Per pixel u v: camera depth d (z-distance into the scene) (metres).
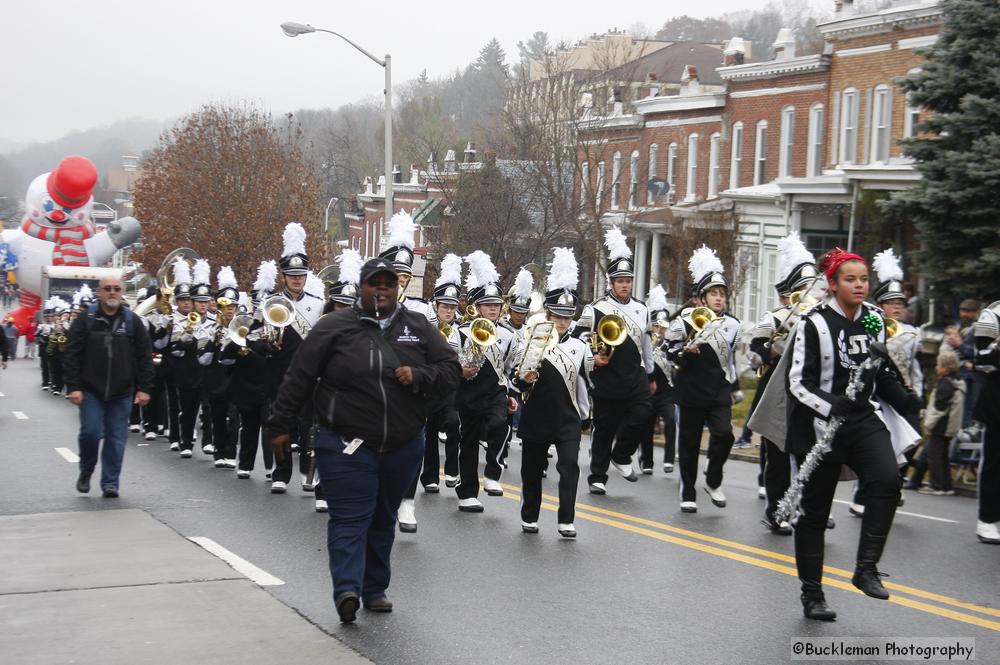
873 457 7.20
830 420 7.27
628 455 14.08
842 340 7.44
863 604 8.14
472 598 8.19
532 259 33.31
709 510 12.29
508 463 16.39
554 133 35.78
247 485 13.63
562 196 34.00
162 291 17.55
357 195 72.62
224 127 54.28
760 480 13.16
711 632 7.37
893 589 8.62
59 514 11.29
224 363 13.79
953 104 22.48
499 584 8.64
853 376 7.39
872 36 31.55
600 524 11.29
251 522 11.06
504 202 33.72
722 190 38.47
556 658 6.77
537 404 10.59
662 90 47.41
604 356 12.70
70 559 9.13
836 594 8.41
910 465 14.43
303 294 13.28
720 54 63.97
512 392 10.95
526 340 10.62
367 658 6.68
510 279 33.34
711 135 39.25
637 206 39.06
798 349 7.46
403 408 7.23
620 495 13.36
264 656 6.64
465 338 13.55
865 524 7.18
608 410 13.36
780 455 10.73
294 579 8.62
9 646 6.78
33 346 53.25
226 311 14.80
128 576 8.53
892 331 11.89
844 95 32.75
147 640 6.92
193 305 16.86
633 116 42.84
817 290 12.02
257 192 53.69
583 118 41.06
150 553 9.39
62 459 15.79
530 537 10.56
